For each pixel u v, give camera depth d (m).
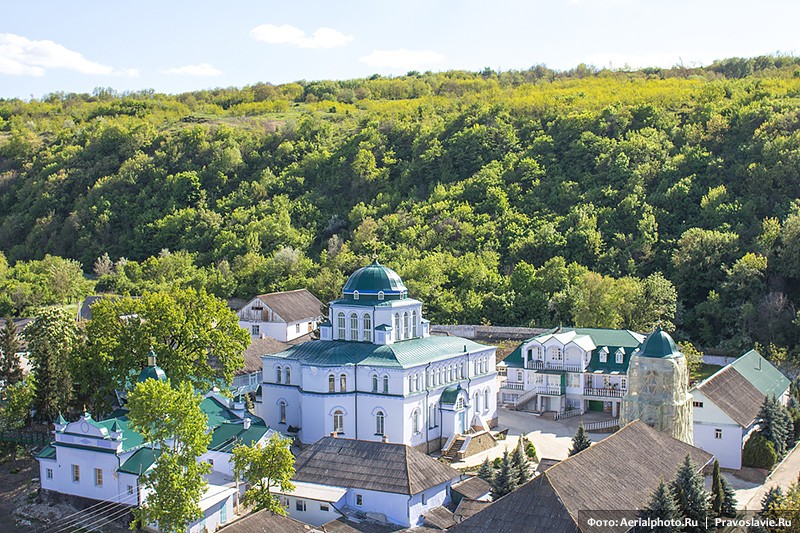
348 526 82.44
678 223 193.50
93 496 94.81
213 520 87.69
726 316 162.88
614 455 79.75
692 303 175.00
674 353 96.81
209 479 97.12
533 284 179.12
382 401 109.25
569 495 70.06
